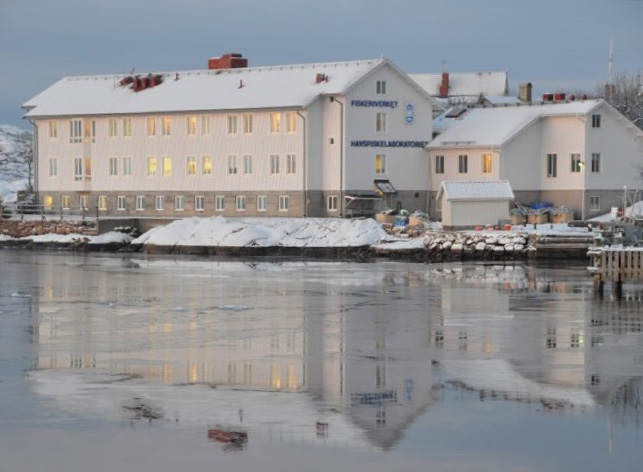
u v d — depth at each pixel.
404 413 35.19
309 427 33.56
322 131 113.25
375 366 43.00
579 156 111.06
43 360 44.38
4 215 124.81
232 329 53.09
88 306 62.47
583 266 88.88
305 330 52.72
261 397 37.34
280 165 114.00
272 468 29.94
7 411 35.25
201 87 122.88
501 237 96.56
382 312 59.25
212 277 80.19
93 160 127.31
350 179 112.19
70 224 117.38
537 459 30.70
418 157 116.19
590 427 33.56
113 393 37.91
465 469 29.94
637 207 105.44
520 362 43.78
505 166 112.06
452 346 47.81
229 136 117.25
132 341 49.38
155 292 69.69
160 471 29.73
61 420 34.22
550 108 113.75
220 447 31.58
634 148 113.31
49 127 130.62
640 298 65.00
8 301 65.06
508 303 62.88
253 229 105.44
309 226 104.88
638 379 40.28
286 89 115.50
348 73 113.88
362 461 30.47
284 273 83.50
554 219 107.94
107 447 31.56
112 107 125.75
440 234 99.44
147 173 123.44
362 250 100.25
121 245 113.44
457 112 121.56
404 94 115.12
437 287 72.00
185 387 38.91
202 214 119.56
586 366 42.84
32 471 29.75
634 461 30.56
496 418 34.59
